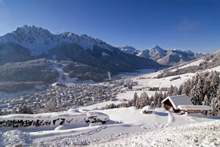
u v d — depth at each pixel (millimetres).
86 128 13102
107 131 12852
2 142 9828
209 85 35094
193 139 7062
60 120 14617
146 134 11000
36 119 14250
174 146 6660
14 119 13820
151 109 18891
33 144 9797
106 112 22125
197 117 17438
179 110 21188
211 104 28547
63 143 10195
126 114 19469
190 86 40188
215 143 5828
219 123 9523
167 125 14641
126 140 9625
